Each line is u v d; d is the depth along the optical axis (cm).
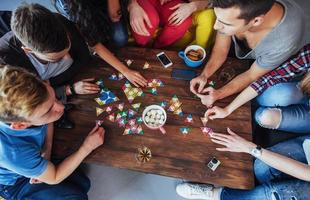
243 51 186
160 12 219
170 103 166
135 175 212
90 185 205
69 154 155
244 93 166
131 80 173
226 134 156
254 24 144
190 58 176
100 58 184
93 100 168
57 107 135
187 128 158
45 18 135
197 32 218
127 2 207
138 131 158
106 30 198
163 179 210
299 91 182
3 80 114
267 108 186
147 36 212
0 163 136
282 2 150
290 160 152
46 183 163
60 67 175
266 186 161
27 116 118
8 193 163
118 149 154
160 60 181
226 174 147
